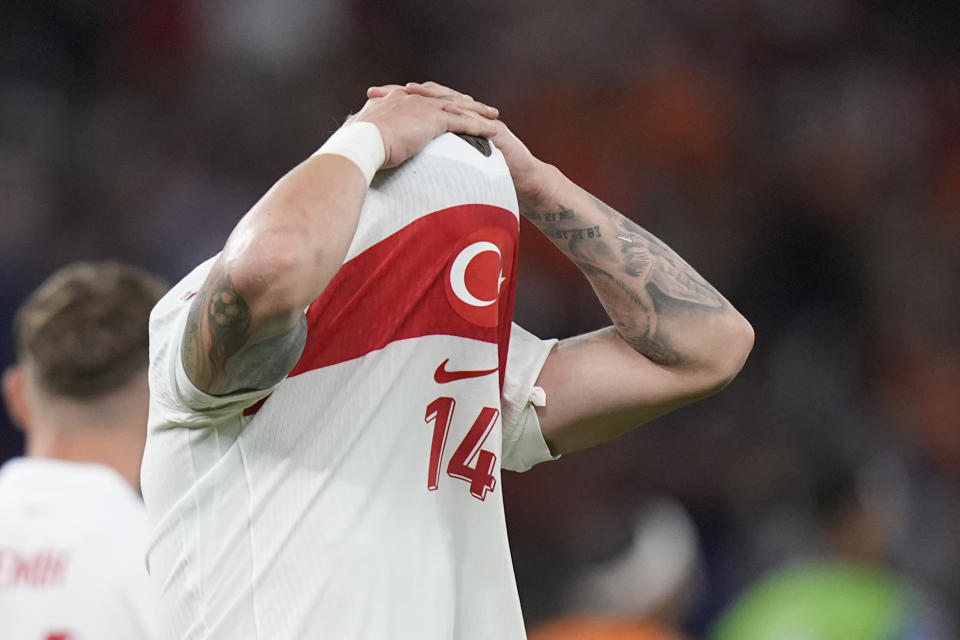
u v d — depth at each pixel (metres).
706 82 40.50
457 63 39.25
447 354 6.41
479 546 6.59
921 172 40.56
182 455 6.38
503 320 6.92
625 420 7.87
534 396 7.58
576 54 40.03
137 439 10.65
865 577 16.61
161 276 31.84
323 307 6.21
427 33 39.31
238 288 5.65
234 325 5.73
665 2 41.38
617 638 13.88
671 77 40.09
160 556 6.47
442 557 6.38
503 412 7.54
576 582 14.25
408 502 6.31
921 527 29.56
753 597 16.70
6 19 35.72
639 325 7.74
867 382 34.84
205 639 6.25
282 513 6.18
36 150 33.62
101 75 36.00
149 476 6.55
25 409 11.31
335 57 37.84
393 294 6.29
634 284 7.73
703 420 29.48
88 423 10.47
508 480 27.47
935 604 27.03
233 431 6.30
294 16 37.53
